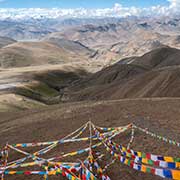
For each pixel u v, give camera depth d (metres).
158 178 12.75
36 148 21.59
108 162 14.90
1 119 44.88
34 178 15.18
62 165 13.10
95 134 19.91
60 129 26.09
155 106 29.22
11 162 17.58
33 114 41.88
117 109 30.05
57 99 137.88
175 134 18.47
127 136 18.89
